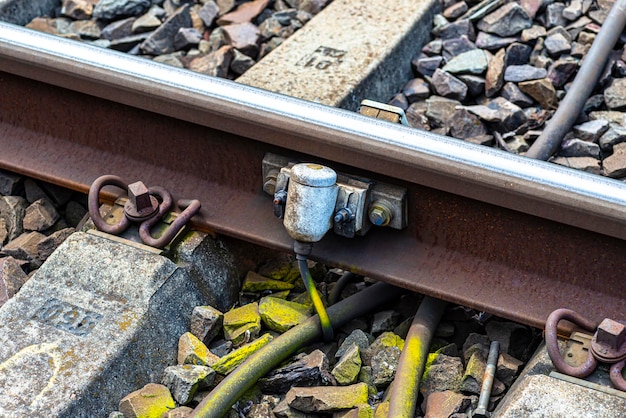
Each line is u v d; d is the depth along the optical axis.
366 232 3.84
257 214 4.01
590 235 3.53
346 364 3.56
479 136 4.78
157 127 4.16
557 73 5.03
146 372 3.56
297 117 3.78
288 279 4.09
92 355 3.45
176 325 3.72
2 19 5.57
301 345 3.70
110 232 3.94
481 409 3.35
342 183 3.76
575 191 3.46
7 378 3.37
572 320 3.45
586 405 3.18
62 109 4.34
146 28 5.56
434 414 3.40
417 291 3.75
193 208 3.98
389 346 3.65
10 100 4.44
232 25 5.45
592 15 5.28
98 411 3.38
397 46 5.14
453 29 5.38
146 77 4.00
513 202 3.54
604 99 4.89
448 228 3.77
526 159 3.57
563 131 4.65
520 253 3.67
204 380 3.52
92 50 4.14
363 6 5.46
